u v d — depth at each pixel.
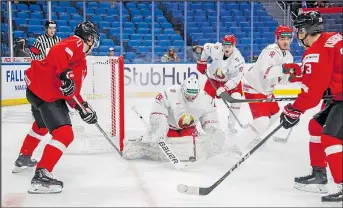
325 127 2.77
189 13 12.61
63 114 3.11
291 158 4.06
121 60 4.21
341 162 2.71
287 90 10.26
